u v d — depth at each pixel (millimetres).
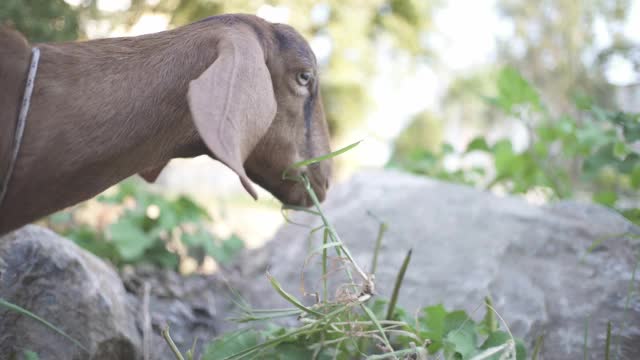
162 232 5129
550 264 3973
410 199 4789
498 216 4430
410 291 3803
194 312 4043
